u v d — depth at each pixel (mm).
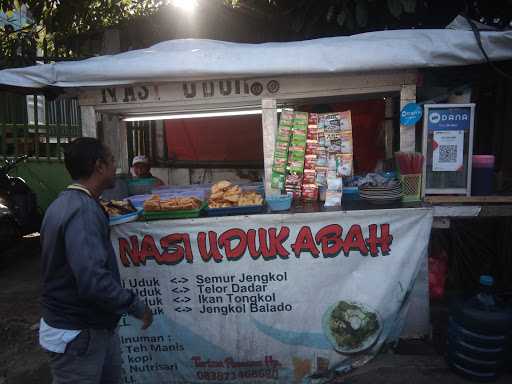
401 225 2574
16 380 3133
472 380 2768
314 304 2633
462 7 4176
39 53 6973
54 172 7637
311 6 4324
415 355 3043
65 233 1756
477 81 3400
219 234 2594
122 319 2693
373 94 3488
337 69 2609
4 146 7715
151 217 2650
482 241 4309
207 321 2686
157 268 2650
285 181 2971
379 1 4070
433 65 2594
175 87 2973
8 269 5746
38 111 7969
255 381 2730
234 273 2623
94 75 2705
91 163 1913
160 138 7141
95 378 1902
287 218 2564
